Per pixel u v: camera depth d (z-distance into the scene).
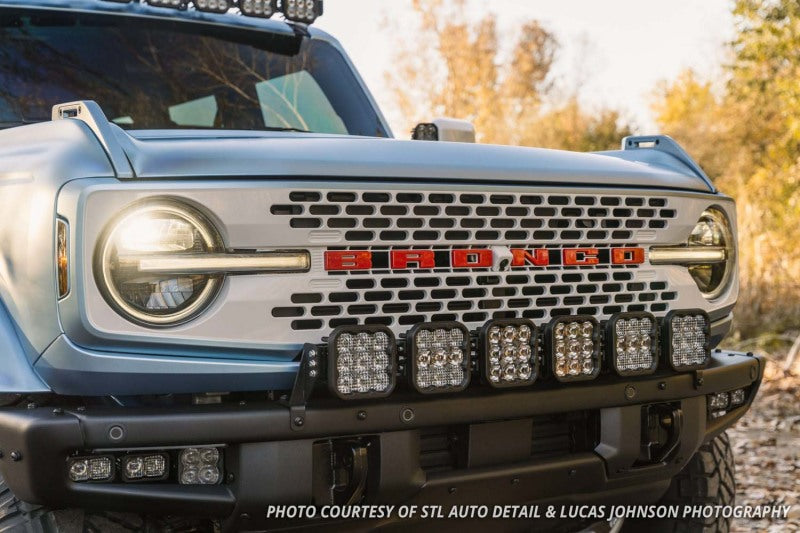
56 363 2.44
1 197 2.63
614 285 3.03
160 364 2.45
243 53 4.20
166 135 3.12
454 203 2.74
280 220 2.53
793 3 13.35
